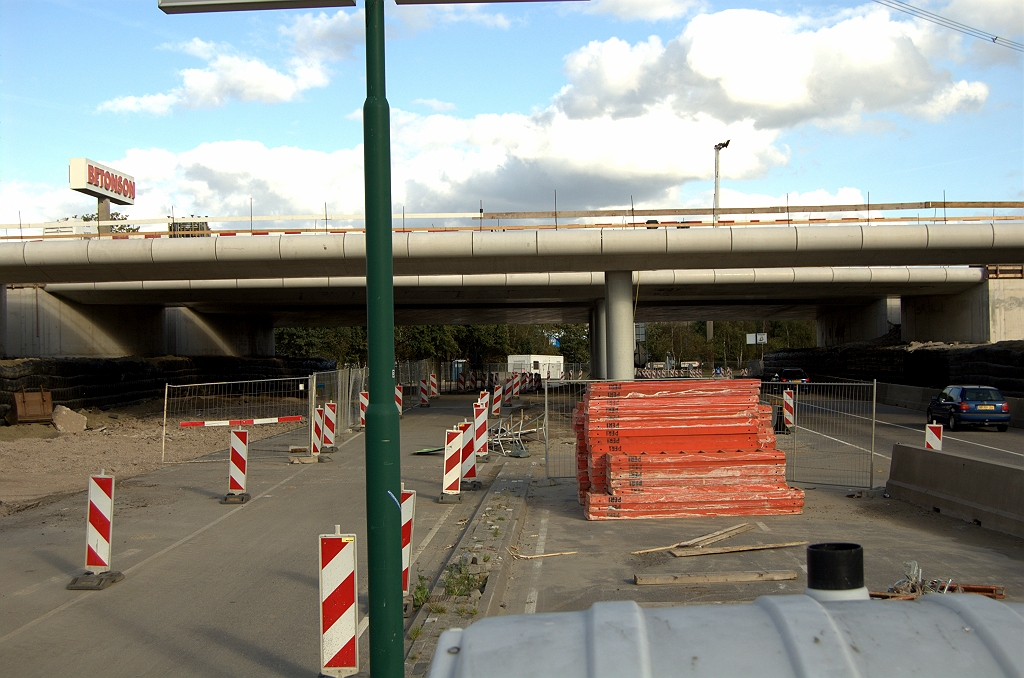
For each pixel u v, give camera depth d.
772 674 2.30
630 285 26.98
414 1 5.81
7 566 9.66
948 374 34.56
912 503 12.73
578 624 2.54
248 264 25.91
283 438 23.97
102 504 9.03
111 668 6.45
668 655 2.36
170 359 37.06
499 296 38.72
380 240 5.27
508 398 37.34
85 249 25.25
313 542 10.83
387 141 5.34
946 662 2.34
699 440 12.53
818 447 20.11
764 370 65.12
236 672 6.34
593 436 12.58
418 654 6.29
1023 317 36.62
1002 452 20.56
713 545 10.16
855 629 2.44
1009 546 9.92
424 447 21.89
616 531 11.29
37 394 25.02
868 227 24.61
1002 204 24.58
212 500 13.98
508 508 12.75
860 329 49.53
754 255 25.31
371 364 5.23
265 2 5.73
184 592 8.55
